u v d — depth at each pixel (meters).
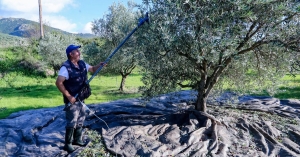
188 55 4.79
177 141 4.83
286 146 4.98
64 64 4.07
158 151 4.41
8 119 7.05
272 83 5.89
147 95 5.73
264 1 3.47
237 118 6.02
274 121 6.19
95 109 7.39
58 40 18.86
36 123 6.45
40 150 4.77
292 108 7.57
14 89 14.81
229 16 3.82
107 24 12.98
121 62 12.17
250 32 4.66
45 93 13.49
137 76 20.83
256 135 5.27
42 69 20.22
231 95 7.36
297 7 3.58
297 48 3.99
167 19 4.00
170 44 4.18
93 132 5.40
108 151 4.55
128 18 12.38
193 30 4.07
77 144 4.76
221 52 4.00
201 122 5.48
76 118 4.41
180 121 5.70
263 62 5.49
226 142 4.86
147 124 5.61
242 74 6.12
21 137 5.56
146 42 4.70
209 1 3.91
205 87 5.65
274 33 4.16
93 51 13.03
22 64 20.38
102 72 13.29
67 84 4.14
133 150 4.48
